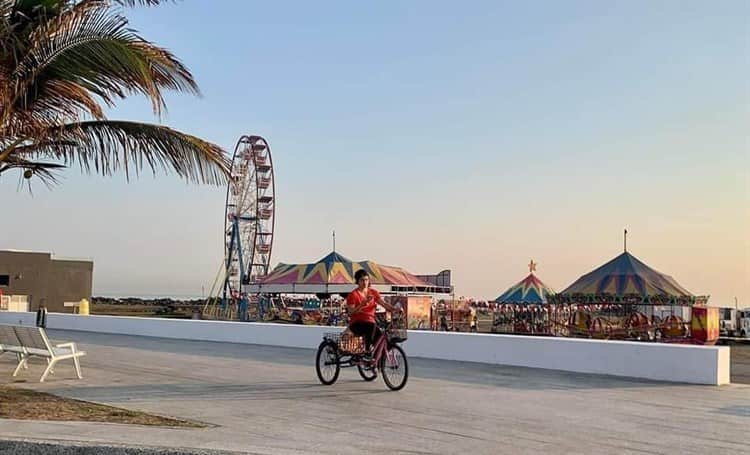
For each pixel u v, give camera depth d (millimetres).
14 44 9250
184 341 22172
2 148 10539
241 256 55562
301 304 49312
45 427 7797
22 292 60562
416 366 14992
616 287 28141
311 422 8609
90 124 10805
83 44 9484
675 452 7242
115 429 7777
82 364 15234
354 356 11703
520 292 34812
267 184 56250
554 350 14484
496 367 14859
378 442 7531
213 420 8672
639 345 13336
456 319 34594
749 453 7227
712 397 10961
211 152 11180
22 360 13141
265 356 17094
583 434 8086
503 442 7621
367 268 38469
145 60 9570
